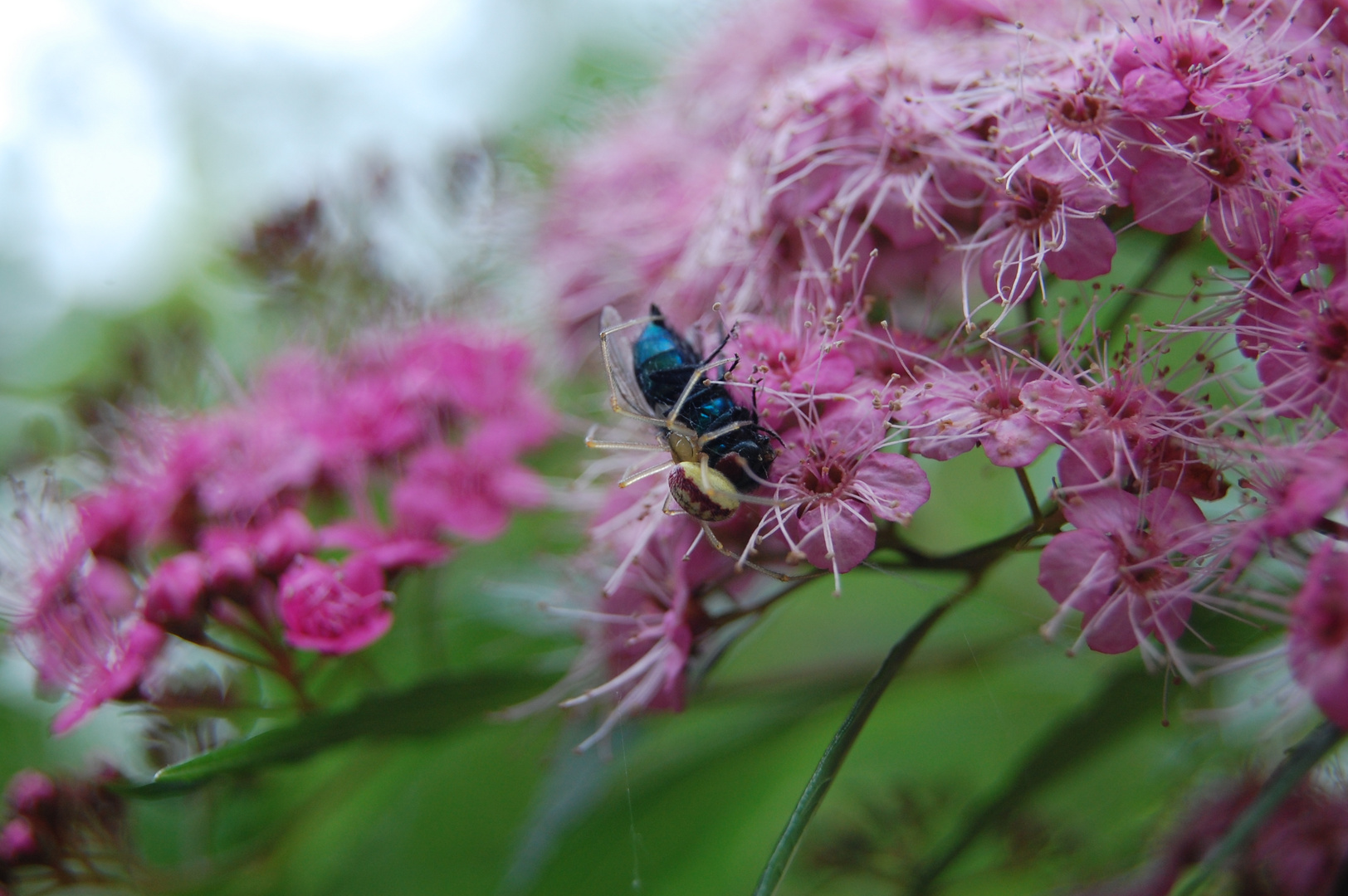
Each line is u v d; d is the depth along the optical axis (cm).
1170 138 9
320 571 10
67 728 10
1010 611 10
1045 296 9
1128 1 10
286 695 11
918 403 9
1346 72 9
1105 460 9
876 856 11
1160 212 9
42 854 10
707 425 9
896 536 9
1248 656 9
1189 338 9
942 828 11
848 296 10
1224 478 9
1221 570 9
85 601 10
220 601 10
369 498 11
